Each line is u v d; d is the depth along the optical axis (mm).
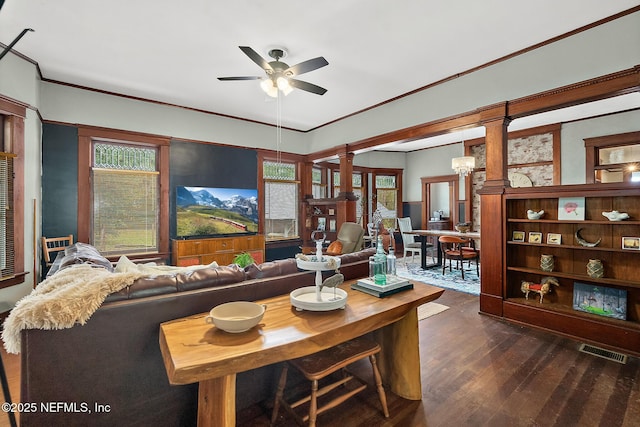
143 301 1480
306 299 1756
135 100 4660
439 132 4152
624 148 5152
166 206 4949
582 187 2854
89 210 4316
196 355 1153
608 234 2898
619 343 2648
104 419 1417
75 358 1347
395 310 1724
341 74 3857
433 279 5223
